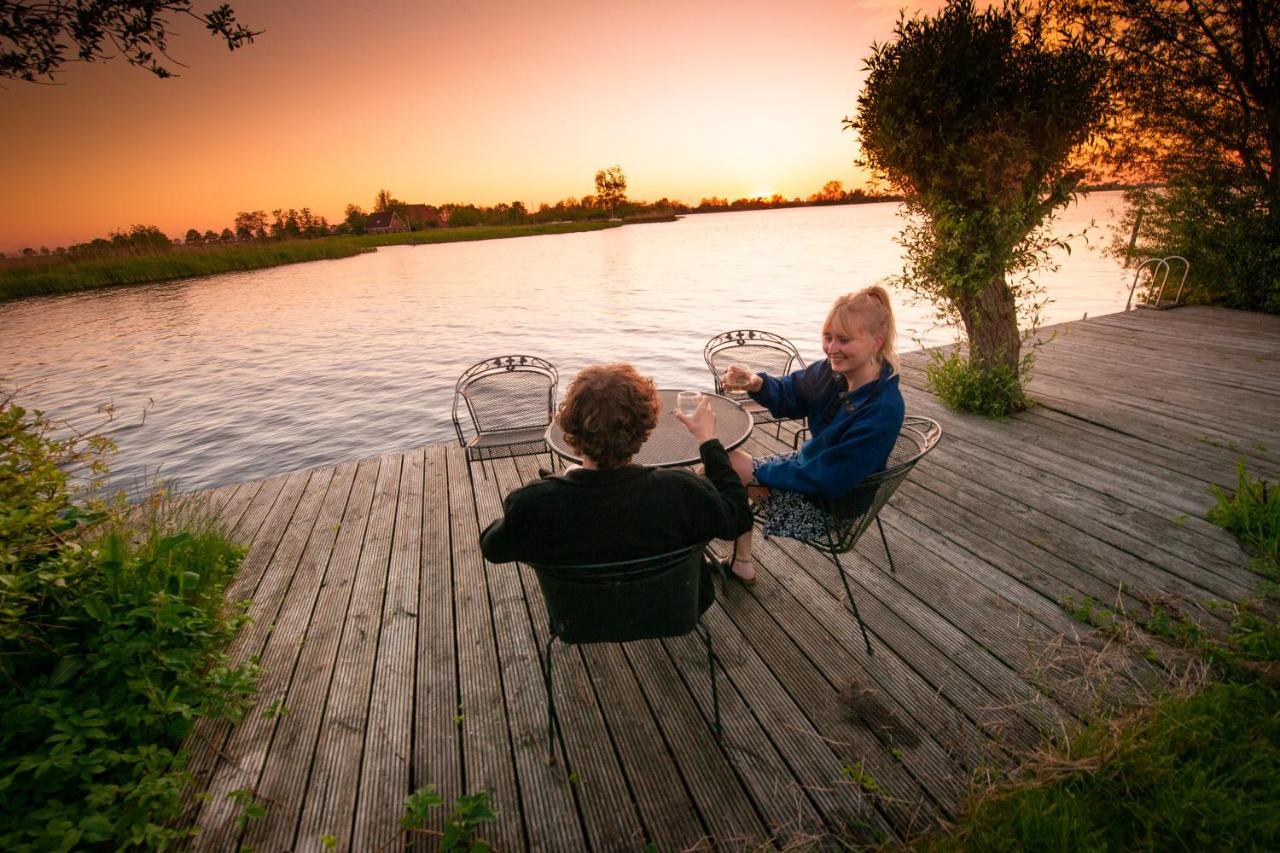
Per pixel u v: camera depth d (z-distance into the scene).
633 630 1.89
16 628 2.08
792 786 1.93
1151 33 7.74
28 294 32.97
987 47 4.17
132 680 2.17
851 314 2.14
